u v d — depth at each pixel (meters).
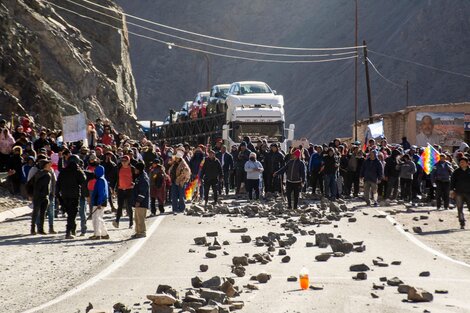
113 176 44.50
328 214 45.50
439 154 55.62
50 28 97.25
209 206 48.25
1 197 48.88
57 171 46.25
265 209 47.88
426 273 24.91
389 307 19.38
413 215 47.00
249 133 74.44
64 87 93.94
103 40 122.12
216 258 28.67
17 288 23.42
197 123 89.69
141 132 116.06
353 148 61.56
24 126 56.53
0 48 74.44
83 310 19.47
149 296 18.70
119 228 39.12
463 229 40.34
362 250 30.86
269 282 23.34
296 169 48.78
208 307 18.09
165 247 31.64
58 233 37.50
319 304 19.67
